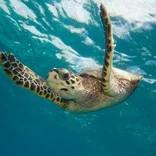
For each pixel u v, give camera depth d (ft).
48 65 69.21
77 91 11.10
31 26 54.90
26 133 166.09
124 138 101.91
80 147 146.92
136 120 82.58
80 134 120.88
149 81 60.34
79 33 51.96
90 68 13.07
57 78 10.52
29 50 65.05
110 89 11.55
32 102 103.55
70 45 56.18
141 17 45.44
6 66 10.19
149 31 47.11
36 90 11.13
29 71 11.12
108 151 127.75
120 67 56.70
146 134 91.86
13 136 186.50
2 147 237.86
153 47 49.98
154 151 97.14
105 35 9.61
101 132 104.17
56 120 114.42
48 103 96.73
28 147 207.72
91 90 11.75
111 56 9.79
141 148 107.76
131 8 44.27
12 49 68.03
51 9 48.52
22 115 129.29
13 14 52.70
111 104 12.88
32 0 47.67
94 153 145.38
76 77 11.08
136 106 73.72
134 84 14.24
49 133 146.10
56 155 198.59
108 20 9.37
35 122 133.28
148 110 74.23
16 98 106.73
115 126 92.84
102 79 10.85
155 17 44.75
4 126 165.99
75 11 47.73
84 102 12.01
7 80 91.86
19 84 10.62
